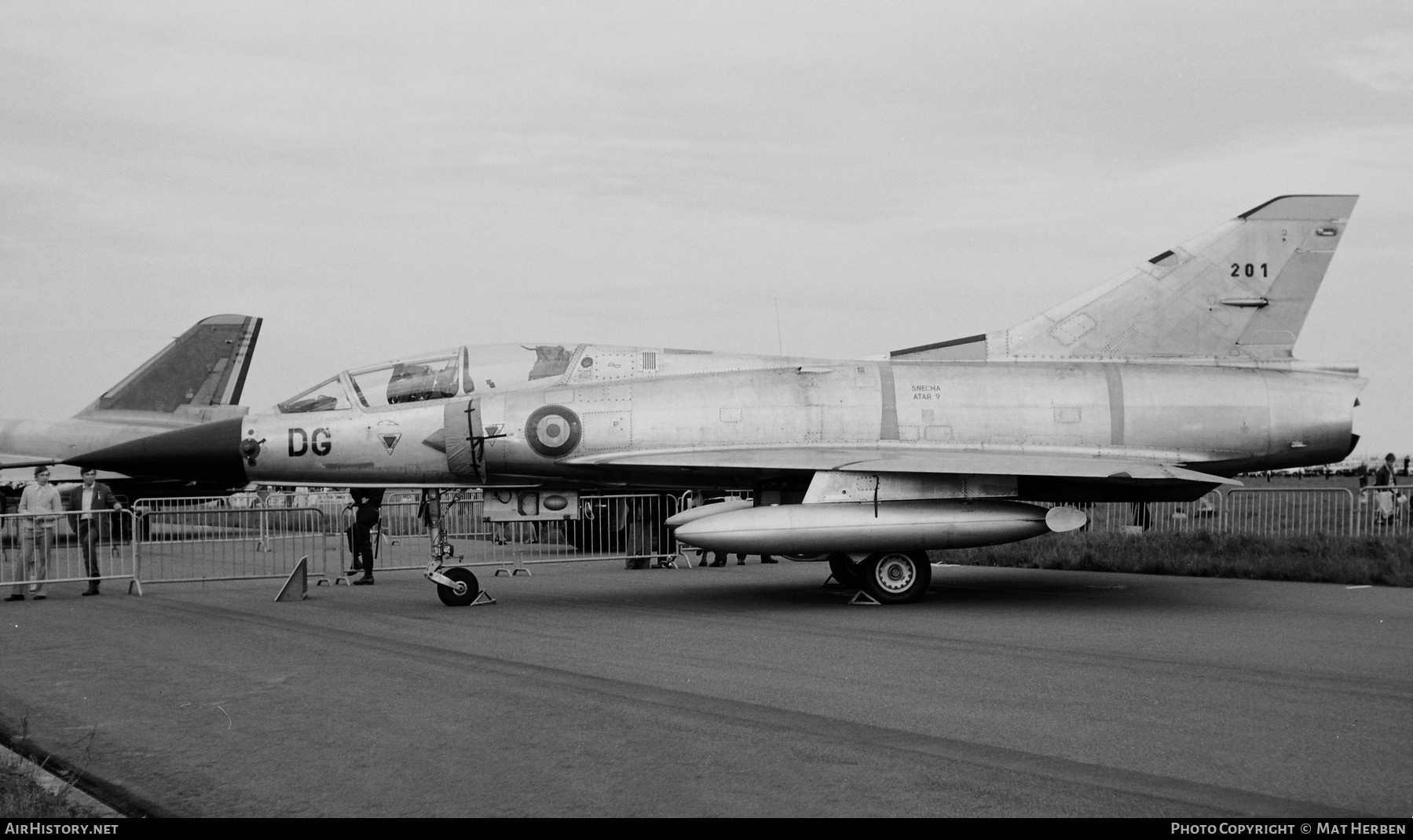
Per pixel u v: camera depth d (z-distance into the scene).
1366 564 14.02
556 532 22.20
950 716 6.28
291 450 12.39
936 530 11.56
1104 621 10.36
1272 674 7.55
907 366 13.13
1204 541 16.44
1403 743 5.61
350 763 5.38
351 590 14.42
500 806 4.67
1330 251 13.52
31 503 14.16
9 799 4.61
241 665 8.23
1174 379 13.01
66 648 9.24
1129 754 5.41
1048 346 13.40
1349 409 13.09
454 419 12.32
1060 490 12.82
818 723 6.12
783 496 13.16
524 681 7.45
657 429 12.38
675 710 6.47
